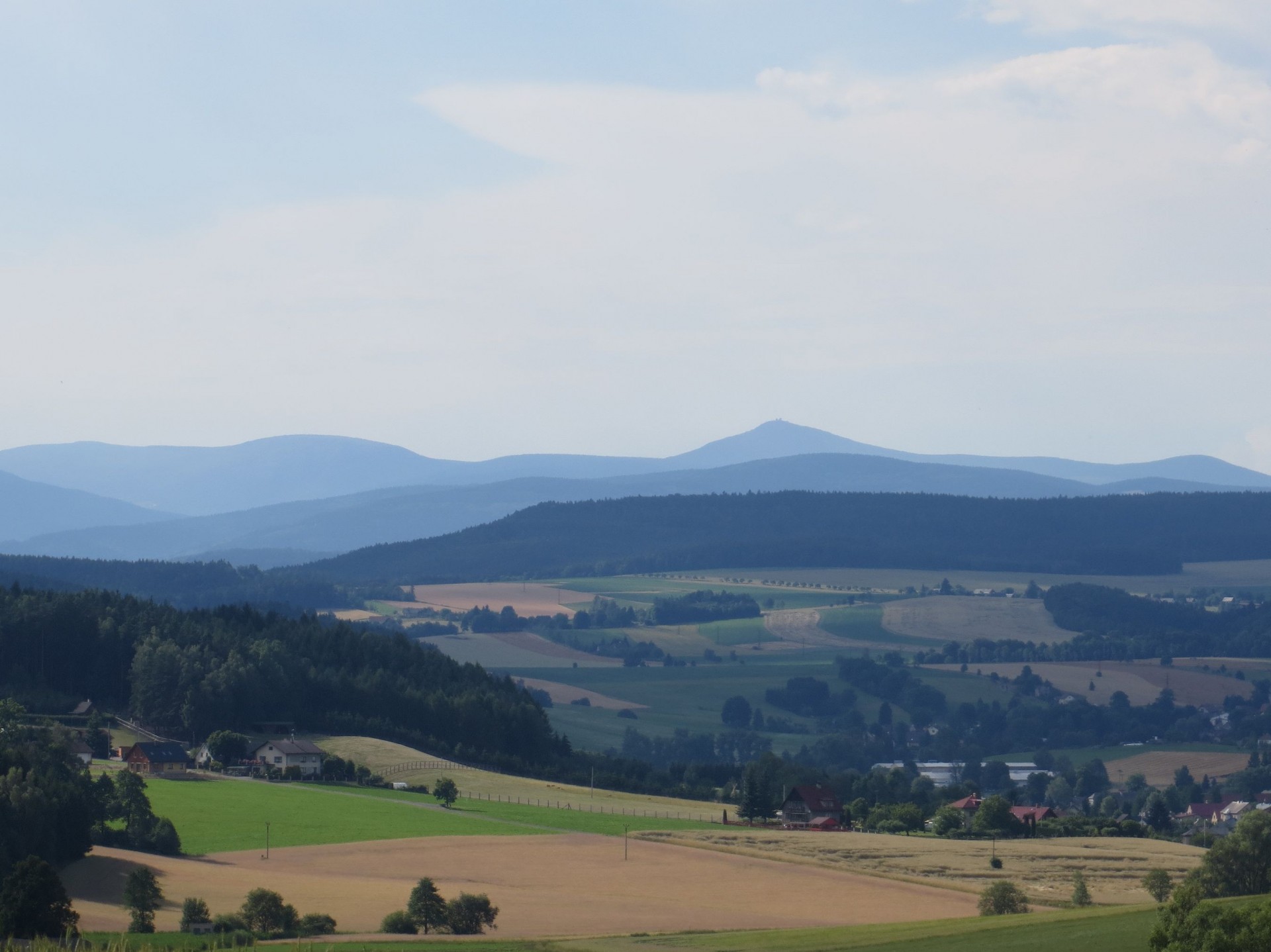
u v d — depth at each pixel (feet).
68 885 470.80
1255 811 515.91
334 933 397.80
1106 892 520.01
